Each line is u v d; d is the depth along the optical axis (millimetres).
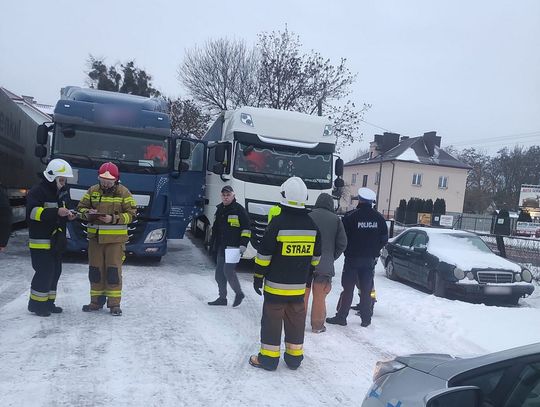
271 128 10484
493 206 63188
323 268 6414
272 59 25562
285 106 25531
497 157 74500
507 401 2156
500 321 7504
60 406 3895
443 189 55094
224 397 4301
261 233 10219
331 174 10789
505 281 9609
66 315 6312
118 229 6348
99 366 4742
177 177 10484
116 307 6453
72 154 9547
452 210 55219
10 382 4262
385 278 12188
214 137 13039
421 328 7293
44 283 6090
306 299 6516
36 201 5910
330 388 4707
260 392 4469
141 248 10047
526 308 8547
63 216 6074
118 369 4711
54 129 9562
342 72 25719
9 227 5570
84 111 9648
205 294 8203
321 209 6543
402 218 39812
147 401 4102
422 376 2617
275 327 5008
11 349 5020
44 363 4715
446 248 10477
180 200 10836
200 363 5043
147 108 10438
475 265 9617
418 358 2896
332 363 5418
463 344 6602
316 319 6527
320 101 23516
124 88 28578
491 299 9977
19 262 9883
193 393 4328
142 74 29078
